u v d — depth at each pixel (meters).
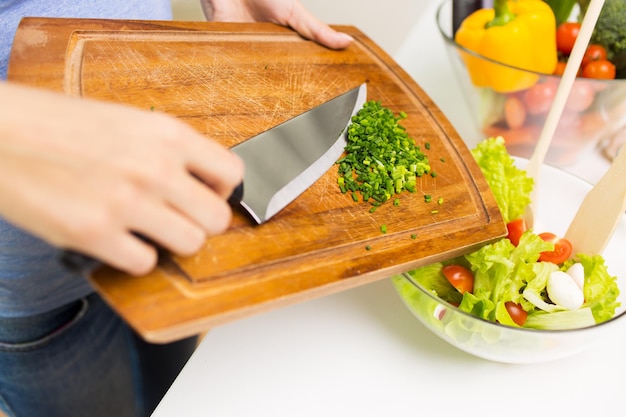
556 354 0.67
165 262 0.53
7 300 0.86
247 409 0.70
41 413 1.03
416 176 0.76
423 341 0.79
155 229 0.43
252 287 0.55
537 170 0.81
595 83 0.89
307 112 0.73
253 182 0.61
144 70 0.74
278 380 0.73
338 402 0.71
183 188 0.43
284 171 0.65
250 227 0.60
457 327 0.68
